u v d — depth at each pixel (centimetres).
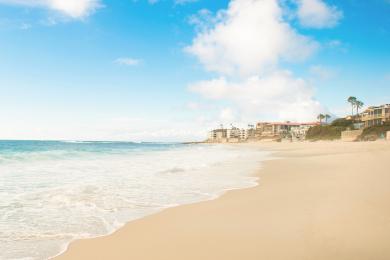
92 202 912
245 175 1581
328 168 1756
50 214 773
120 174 1580
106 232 635
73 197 965
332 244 496
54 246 553
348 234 532
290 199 895
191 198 995
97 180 1354
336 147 5269
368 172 1326
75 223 698
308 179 1322
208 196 1030
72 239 591
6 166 1858
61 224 689
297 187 1114
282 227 616
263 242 536
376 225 568
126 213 795
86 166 1970
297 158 2809
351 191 909
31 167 1828
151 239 585
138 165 2105
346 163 1977
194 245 544
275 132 19200
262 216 720
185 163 2319
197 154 3922
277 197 947
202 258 483
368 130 8712
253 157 3162
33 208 827
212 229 635
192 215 770
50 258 498
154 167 1967
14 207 834
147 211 817
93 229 655
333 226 582
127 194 1046
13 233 623
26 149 3931
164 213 795
